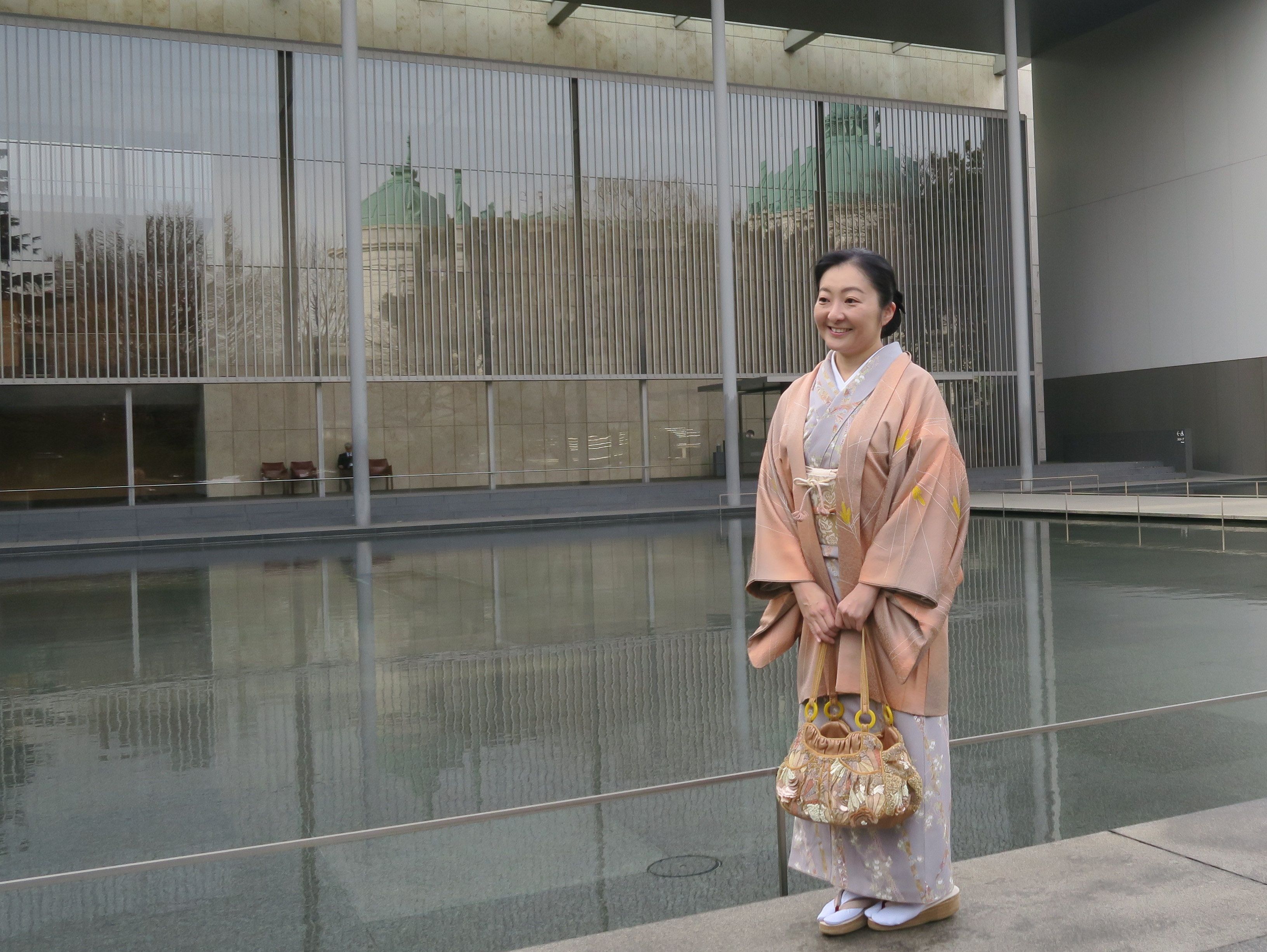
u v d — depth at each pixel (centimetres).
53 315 1998
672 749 475
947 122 2720
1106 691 566
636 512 2139
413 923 288
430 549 1628
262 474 2478
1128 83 2828
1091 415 2988
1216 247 2622
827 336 240
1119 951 226
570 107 2362
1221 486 2366
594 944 243
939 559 225
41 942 283
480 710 567
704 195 2470
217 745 511
